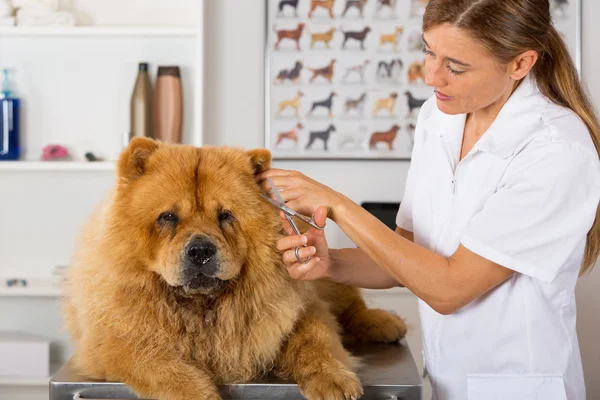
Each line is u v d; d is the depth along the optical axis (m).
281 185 1.53
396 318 1.88
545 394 1.47
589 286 2.99
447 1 1.35
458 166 1.53
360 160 3.05
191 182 1.48
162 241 1.44
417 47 3.00
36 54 2.95
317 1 2.99
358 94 3.02
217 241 1.41
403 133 3.03
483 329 1.50
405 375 1.49
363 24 3.00
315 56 3.01
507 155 1.45
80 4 2.96
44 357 2.78
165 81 2.80
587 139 1.42
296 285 1.54
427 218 1.61
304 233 1.52
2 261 3.01
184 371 1.38
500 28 1.33
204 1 2.90
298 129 3.04
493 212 1.39
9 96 2.87
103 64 2.96
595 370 3.01
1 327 2.99
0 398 2.91
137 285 1.43
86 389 1.38
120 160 1.50
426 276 1.40
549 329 1.47
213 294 1.46
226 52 3.03
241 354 1.47
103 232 1.47
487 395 1.50
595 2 2.96
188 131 2.98
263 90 3.04
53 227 3.01
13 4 2.81
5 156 2.85
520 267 1.38
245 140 3.06
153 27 2.79
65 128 2.97
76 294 1.50
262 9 3.01
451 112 1.47
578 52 2.95
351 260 1.66
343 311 1.90
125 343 1.41
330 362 1.42
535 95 1.49
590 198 1.38
